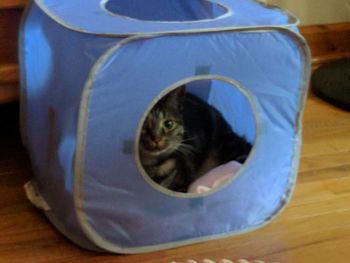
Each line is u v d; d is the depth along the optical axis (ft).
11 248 3.11
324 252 3.22
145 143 3.62
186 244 3.23
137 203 3.01
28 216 3.43
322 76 5.87
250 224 3.43
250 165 3.28
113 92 2.69
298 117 3.34
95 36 2.67
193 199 3.15
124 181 2.92
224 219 3.32
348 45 6.52
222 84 4.08
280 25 3.00
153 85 2.77
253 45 2.96
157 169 3.68
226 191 3.24
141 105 2.79
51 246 3.15
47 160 3.34
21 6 3.65
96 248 3.09
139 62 2.68
